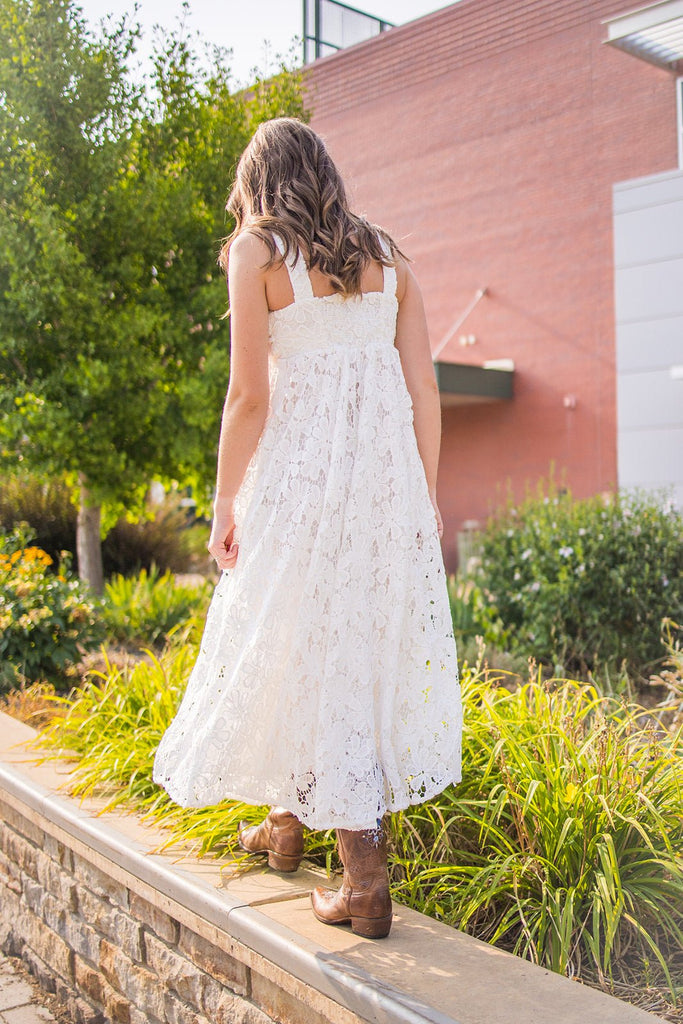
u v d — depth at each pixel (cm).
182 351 673
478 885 221
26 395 628
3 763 338
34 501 969
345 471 192
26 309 611
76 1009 281
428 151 1195
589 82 1045
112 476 666
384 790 190
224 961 212
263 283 192
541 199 1136
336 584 188
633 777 242
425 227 1256
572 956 209
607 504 609
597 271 1110
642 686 536
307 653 188
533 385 1205
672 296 908
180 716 211
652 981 200
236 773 190
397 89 1196
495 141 1150
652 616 546
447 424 1310
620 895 199
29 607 529
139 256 662
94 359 636
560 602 563
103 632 566
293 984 187
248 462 196
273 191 198
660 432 921
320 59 1218
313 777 187
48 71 620
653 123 1008
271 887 223
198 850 248
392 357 202
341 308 197
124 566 1023
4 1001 294
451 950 189
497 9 1105
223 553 201
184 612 734
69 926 285
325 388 194
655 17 713
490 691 291
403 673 194
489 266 1213
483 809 246
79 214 637
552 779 233
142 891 240
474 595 634
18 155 614
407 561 194
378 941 192
